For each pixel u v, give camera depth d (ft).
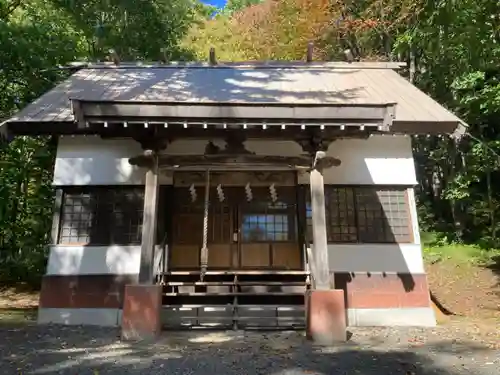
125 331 23.20
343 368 17.43
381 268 29.30
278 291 29.07
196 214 30.78
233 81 34.19
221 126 23.89
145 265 24.49
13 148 44.65
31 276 48.75
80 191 30.48
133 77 35.86
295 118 23.20
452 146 56.75
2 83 41.91
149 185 25.54
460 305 37.06
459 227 56.44
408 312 28.53
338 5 62.59
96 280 28.86
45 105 29.50
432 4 36.50
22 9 49.37
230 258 30.27
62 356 19.07
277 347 21.33
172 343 22.22
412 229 30.09
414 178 30.63
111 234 29.73
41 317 28.19
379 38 61.82
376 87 34.01
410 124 28.48
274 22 76.07
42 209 50.11
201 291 29.37
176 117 22.98
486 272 44.73
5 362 17.89
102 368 17.29
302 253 30.19
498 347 20.76
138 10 55.26
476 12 33.96
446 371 16.93
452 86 45.52
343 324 22.98
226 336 24.16
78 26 51.11
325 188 30.58
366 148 31.07
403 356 19.31
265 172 30.63
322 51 66.64
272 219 30.96
